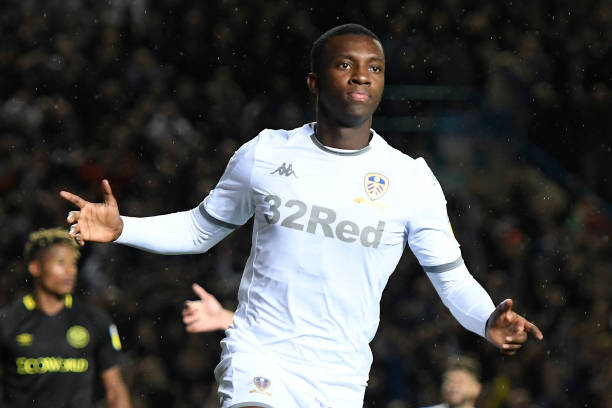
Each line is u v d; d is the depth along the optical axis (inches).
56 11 626.5
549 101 613.0
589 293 509.7
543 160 587.2
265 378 163.5
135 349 472.1
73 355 279.0
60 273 276.4
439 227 173.2
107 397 285.9
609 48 635.5
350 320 168.9
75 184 561.0
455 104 609.0
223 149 565.0
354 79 168.4
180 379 460.8
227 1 645.9
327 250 167.6
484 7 650.8
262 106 601.0
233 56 643.5
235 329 171.9
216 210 176.9
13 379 275.6
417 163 175.0
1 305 482.9
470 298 170.1
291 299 167.5
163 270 499.2
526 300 512.4
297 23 645.9
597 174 607.2
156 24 638.5
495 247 535.8
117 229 170.7
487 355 461.7
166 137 566.3
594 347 472.1
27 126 574.2
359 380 171.9
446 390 314.5
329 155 170.9
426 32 642.8
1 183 551.8
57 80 596.1
